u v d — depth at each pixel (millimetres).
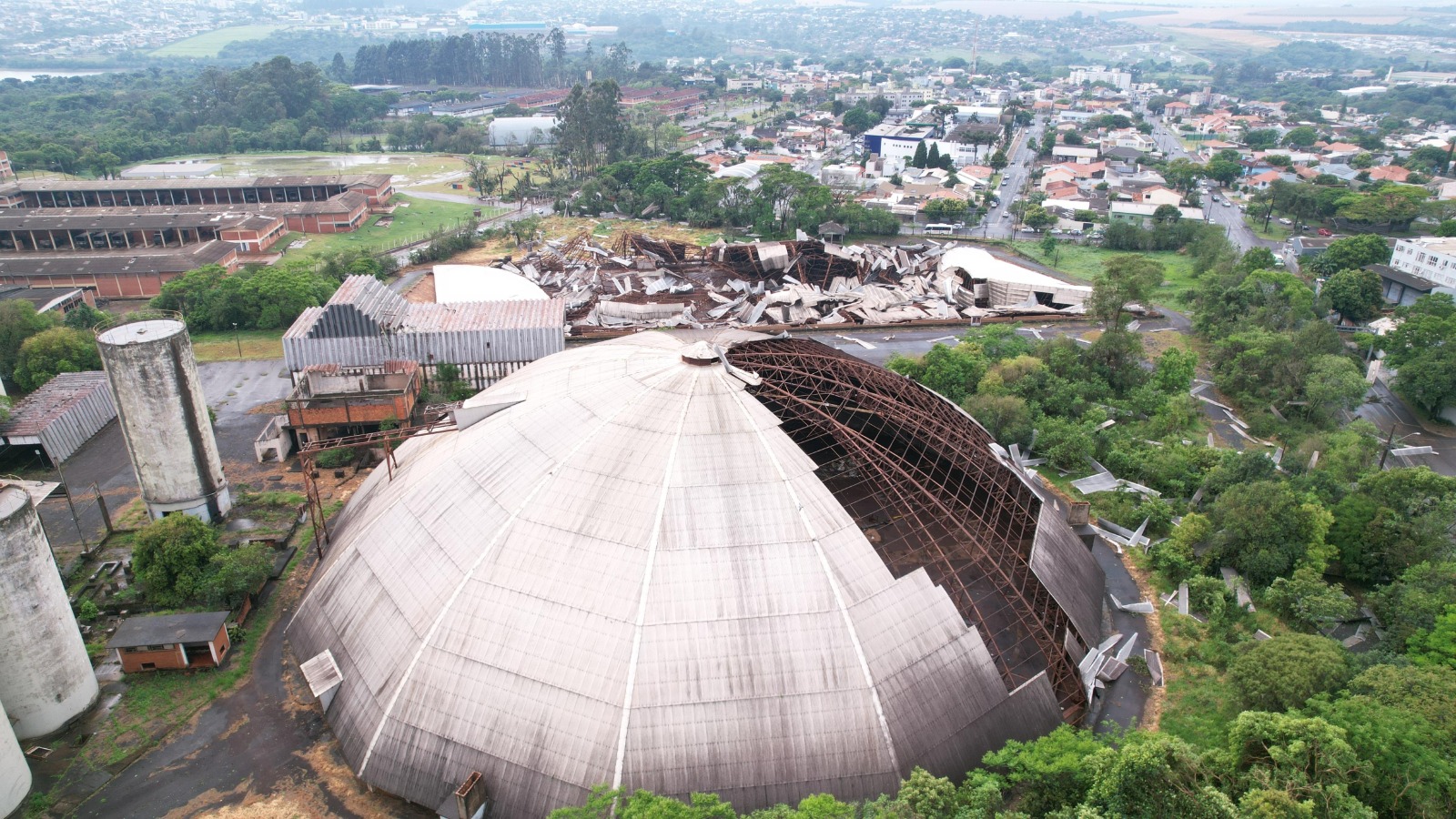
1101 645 69500
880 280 170375
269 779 56844
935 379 116000
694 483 59906
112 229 193000
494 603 56500
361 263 174125
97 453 102562
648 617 53969
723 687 52344
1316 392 110250
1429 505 79188
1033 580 67625
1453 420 116812
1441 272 157500
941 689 55250
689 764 50875
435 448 74312
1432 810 46719
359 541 66125
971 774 51250
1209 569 81125
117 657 68375
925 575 59062
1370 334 138625
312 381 106188
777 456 62562
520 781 51719
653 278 167750
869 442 70625
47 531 85562
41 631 58125
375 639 58938
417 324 120188
